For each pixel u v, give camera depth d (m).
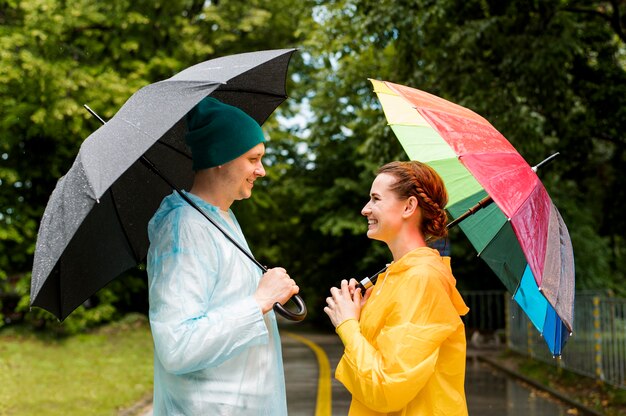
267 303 2.76
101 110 15.91
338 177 25.98
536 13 11.23
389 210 2.95
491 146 3.07
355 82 14.62
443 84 11.24
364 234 27.53
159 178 3.34
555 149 12.73
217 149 2.88
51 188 18.52
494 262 3.54
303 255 30.20
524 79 10.91
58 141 17.58
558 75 10.84
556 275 2.85
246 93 3.42
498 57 11.37
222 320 2.66
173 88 2.66
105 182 2.46
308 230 29.09
